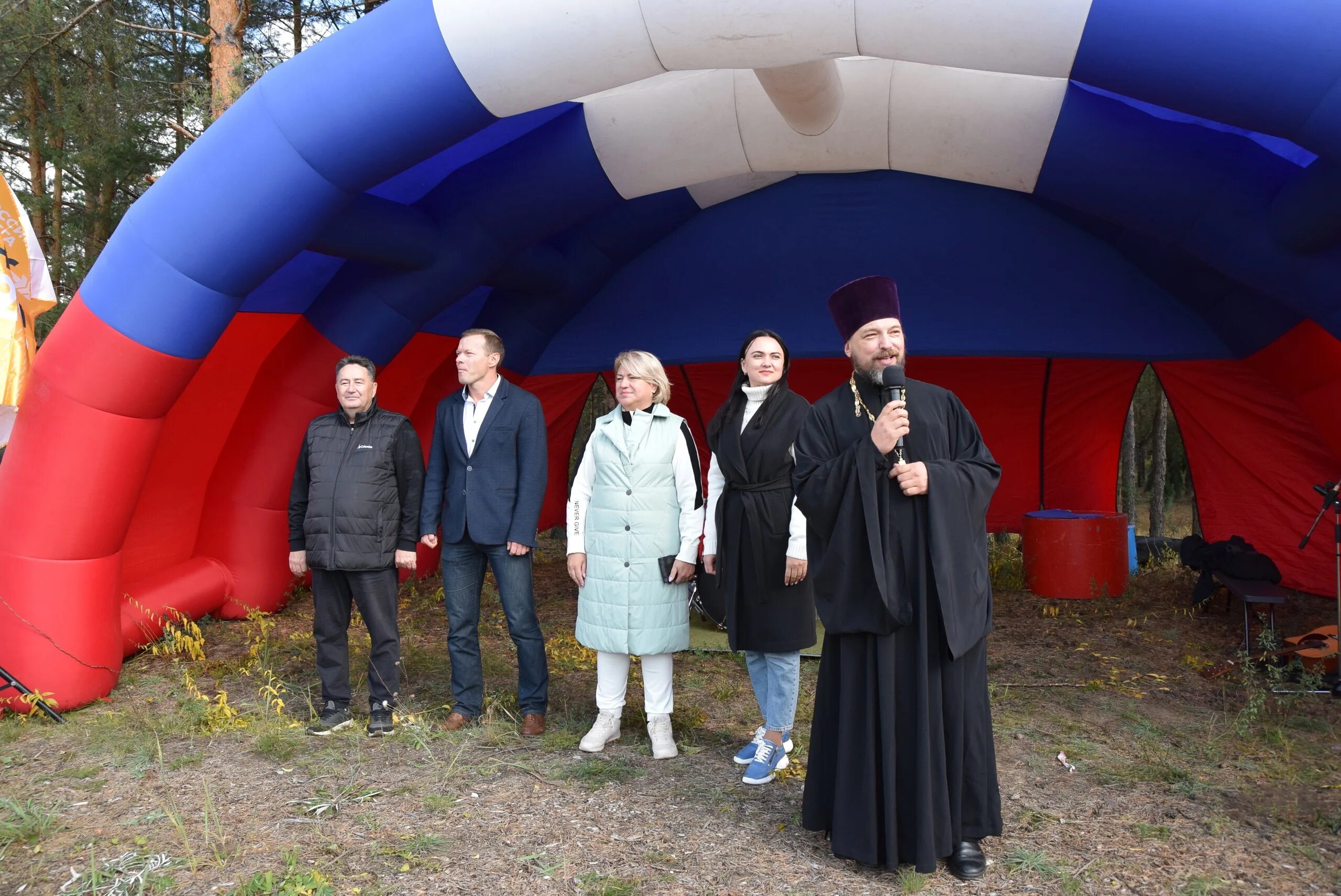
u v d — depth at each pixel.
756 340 3.68
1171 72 3.66
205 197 4.32
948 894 2.76
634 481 3.92
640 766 3.86
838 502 2.84
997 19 3.73
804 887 2.82
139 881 2.88
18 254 4.57
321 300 6.26
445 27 4.10
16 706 4.46
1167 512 15.99
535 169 5.81
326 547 4.17
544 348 8.41
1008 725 4.37
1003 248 7.27
